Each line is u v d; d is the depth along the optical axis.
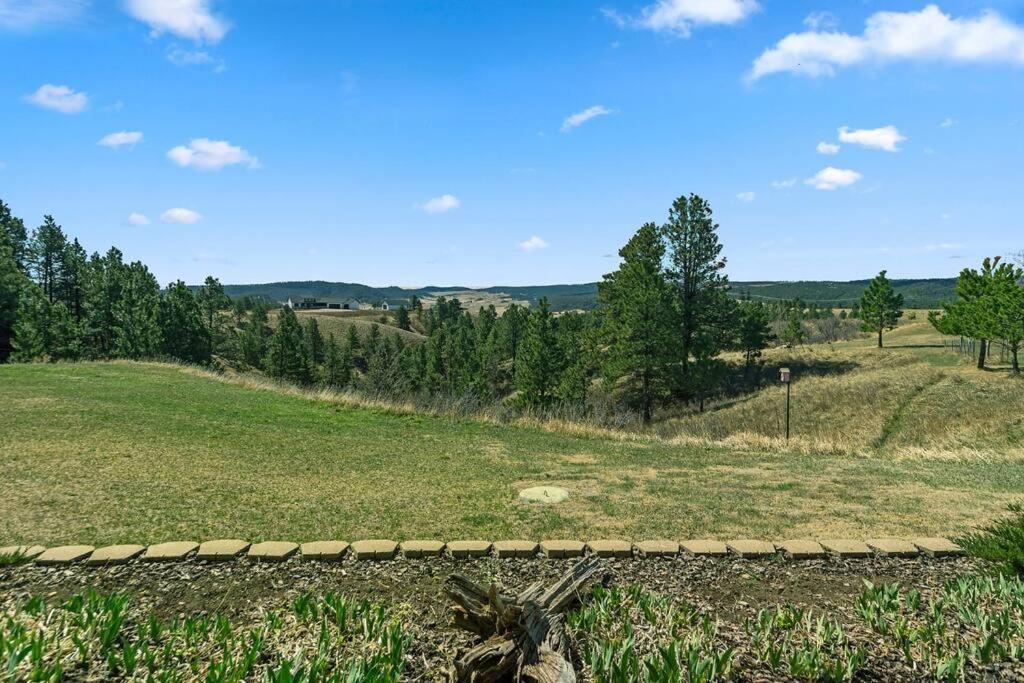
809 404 32.94
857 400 32.03
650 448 11.03
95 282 44.44
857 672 3.25
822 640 3.50
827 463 9.53
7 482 6.50
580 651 3.40
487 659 2.96
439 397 15.62
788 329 57.78
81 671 3.01
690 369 38.41
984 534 5.47
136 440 9.05
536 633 3.27
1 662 2.92
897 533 5.62
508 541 5.12
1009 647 3.46
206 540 5.02
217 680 2.83
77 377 16.45
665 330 35.47
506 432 12.33
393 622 3.62
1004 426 22.39
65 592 4.08
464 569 4.64
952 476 8.34
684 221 39.88
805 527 5.78
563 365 38.31
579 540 5.28
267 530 5.33
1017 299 31.31
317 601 3.89
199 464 7.82
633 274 40.28
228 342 67.75
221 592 4.13
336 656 3.22
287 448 9.32
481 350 56.00
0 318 38.84
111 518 5.48
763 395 37.53
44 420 10.17
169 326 42.03
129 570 4.43
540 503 6.52
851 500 6.86
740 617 3.94
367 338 78.94
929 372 36.44
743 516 6.13
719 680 3.11
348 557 4.79
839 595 4.34
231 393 15.45
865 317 52.44
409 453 9.54
